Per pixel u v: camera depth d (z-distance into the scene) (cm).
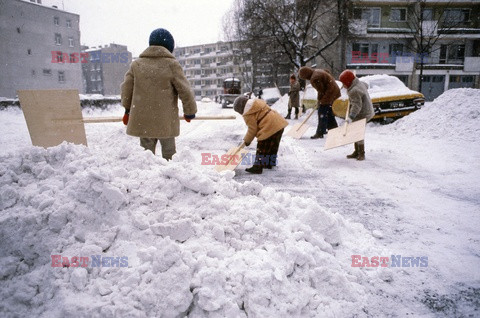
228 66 9069
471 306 168
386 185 392
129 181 225
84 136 407
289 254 178
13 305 162
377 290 182
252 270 169
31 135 386
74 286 163
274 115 462
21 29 4409
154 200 215
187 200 223
